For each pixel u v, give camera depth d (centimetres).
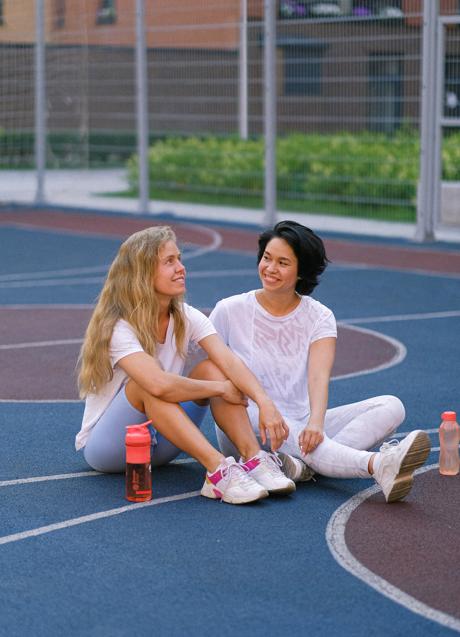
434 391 912
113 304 654
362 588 517
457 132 1953
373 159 2008
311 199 2144
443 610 494
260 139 2288
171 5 2245
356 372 982
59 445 757
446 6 1841
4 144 2838
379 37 1886
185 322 667
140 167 2277
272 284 670
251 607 496
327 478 687
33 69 2684
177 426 641
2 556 556
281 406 691
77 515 617
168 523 605
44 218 2256
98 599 504
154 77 2364
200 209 2320
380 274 1556
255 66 2147
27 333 1164
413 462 622
